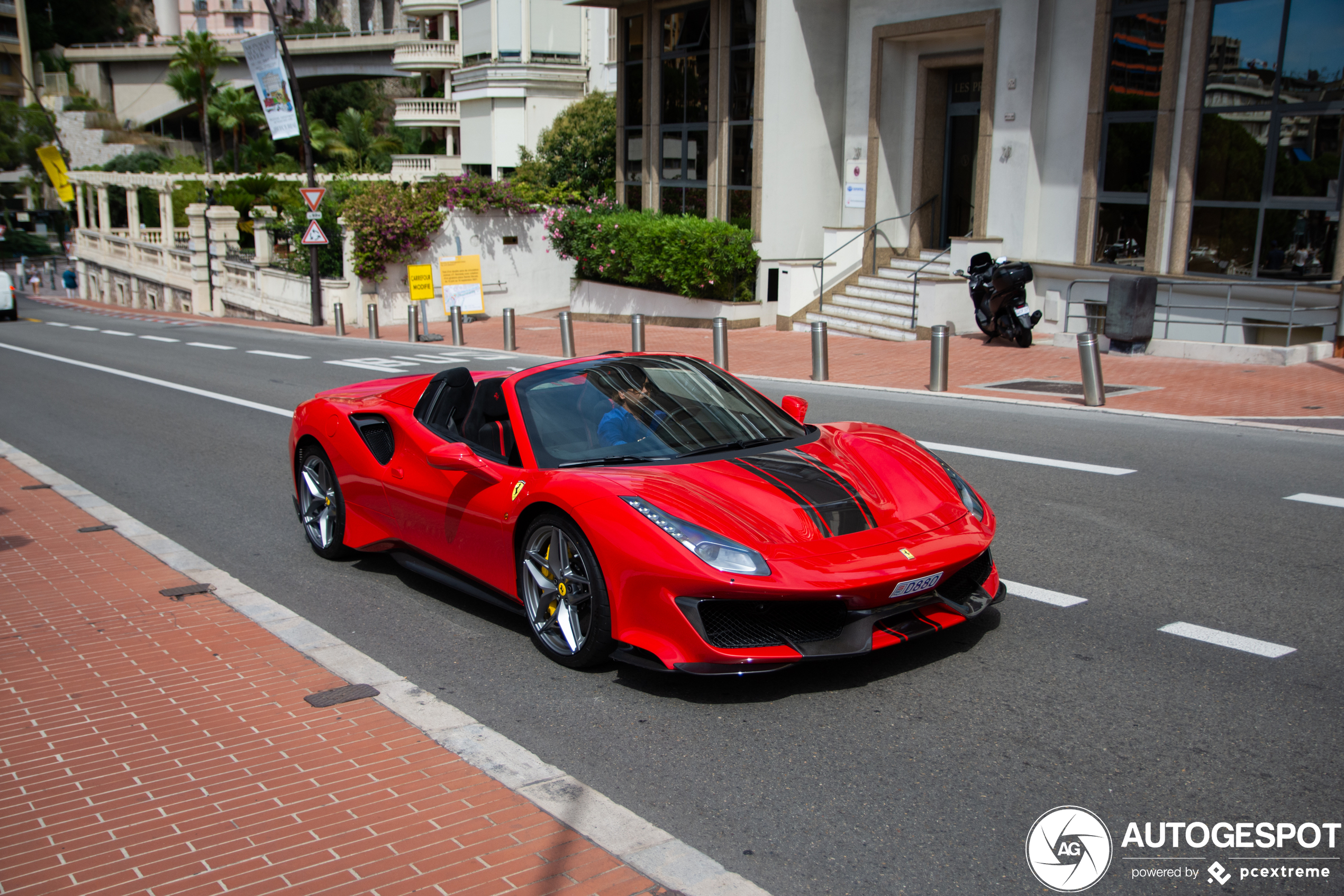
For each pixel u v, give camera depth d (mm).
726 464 4555
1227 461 7949
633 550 3998
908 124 20406
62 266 76188
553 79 37688
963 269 17875
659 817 3232
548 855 2955
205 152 72438
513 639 4879
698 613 3873
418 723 3848
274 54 26781
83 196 61656
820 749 3633
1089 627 4668
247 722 3881
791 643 3924
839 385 13078
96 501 7660
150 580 5699
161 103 93500
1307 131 13828
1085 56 16312
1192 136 15055
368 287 26234
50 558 6148
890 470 4668
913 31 19016
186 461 9516
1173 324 15344
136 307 47500
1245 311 14609
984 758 3514
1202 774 3357
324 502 6277
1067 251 17031
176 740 3736
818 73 21656
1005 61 17203
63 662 4516
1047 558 5680
